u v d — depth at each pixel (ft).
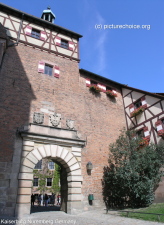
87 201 36.24
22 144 33.14
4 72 37.70
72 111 42.24
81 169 38.06
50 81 42.55
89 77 51.75
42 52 45.21
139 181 35.45
